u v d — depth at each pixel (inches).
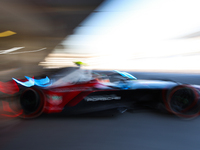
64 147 70.5
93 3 418.6
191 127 94.3
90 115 110.0
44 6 420.5
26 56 767.7
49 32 706.2
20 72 366.3
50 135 81.8
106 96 110.7
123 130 88.7
